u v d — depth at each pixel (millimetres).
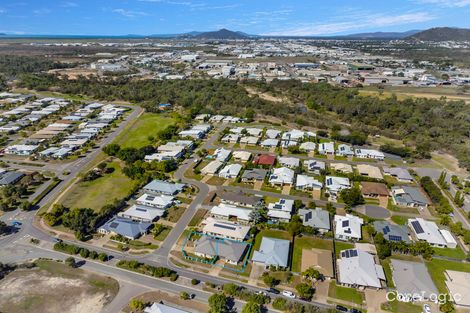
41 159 138000
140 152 138500
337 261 79688
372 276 72062
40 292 69750
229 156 143125
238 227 89875
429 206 105875
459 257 82688
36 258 80250
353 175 122750
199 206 104000
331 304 67312
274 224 93562
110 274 75250
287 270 76562
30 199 107188
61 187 115875
